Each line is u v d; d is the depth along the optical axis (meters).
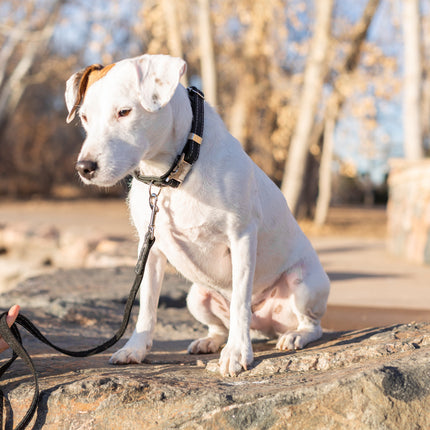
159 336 3.41
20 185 33.78
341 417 1.69
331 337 2.74
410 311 4.31
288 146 16.30
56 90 31.30
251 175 2.40
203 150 2.28
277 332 2.96
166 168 2.27
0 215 17.72
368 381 1.73
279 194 2.72
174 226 2.37
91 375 2.08
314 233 14.34
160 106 2.04
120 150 2.06
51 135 33.84
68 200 31.09
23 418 1.88
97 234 10.17
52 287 4.90
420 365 1.79
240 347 2.20
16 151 33.12
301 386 1.79
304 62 16.89
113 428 1.82
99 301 4.31
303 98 12.09
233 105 17.50
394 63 14.78
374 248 10.66
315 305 2.75
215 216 2.31
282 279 2.78
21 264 9.62
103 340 3.08
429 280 6.28
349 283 6.09
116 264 7.56
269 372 2.11
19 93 25.64
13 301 4.25
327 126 16.80
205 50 11.29
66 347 2.82
